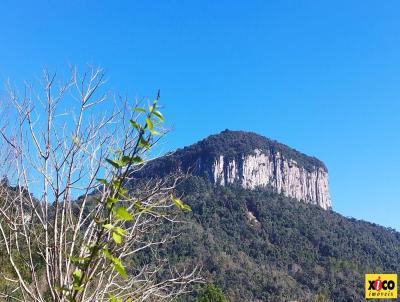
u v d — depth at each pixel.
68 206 3.35
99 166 3.44
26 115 3.63
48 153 3.33
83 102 3.88
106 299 3.40
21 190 3.34
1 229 3.11
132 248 4.05
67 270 3.00
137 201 2.92
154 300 3.97
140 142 2.36
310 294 62.53
